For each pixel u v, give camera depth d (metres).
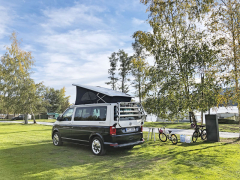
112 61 30.47
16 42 28.34
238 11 9.31
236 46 8.96
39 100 28.50
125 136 6.89
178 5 10.34
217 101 8.96
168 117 9.48
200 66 9.29
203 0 9.65
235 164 5.54
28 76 28.20
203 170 5.04
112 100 7.39
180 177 4.53
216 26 9.60
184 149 7.87
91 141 7.27
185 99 8.83
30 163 5.93
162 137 10.09
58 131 8.87
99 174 4.85
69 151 7.73
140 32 11.14
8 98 27.62
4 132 15.81
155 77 9.77
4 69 28.06
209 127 9.84
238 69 8.93
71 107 8.57
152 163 5.85
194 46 9.50
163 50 10.20
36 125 25.83
